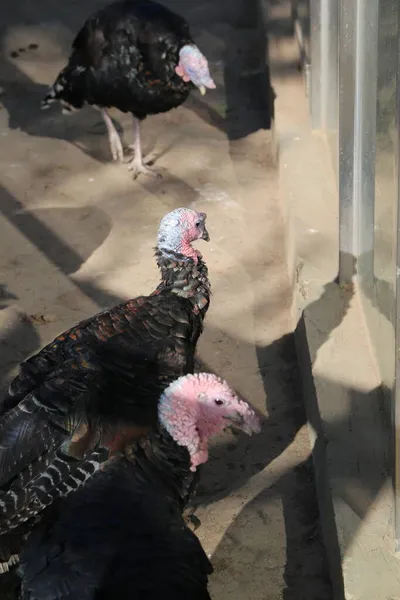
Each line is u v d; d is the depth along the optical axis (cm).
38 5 444
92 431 206
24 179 332
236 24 436
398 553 209
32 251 303
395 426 211
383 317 234
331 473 222
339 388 239
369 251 249
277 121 326
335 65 291
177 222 234
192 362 232
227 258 298
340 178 256
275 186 326
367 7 242
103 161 341
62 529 194
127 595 186
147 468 200
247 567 223
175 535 194
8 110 369
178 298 231
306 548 226
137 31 312
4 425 210
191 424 199
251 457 244
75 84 328
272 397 258
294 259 279
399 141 210
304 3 334
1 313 279
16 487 206
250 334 275
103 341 221
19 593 203
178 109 368
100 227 312
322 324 255
